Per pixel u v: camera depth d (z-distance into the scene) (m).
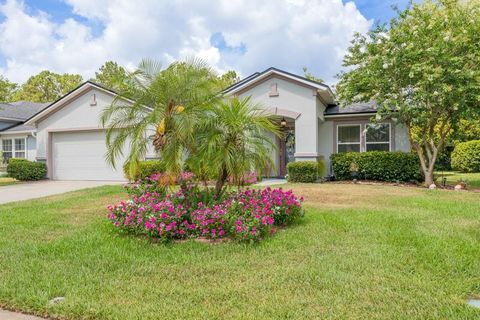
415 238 5.67
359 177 14.80
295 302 3.57
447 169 21.89
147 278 4.29
